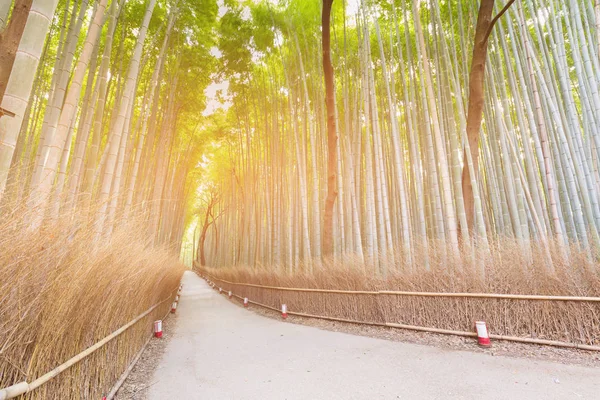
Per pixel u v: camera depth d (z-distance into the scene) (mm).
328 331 4613
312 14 8250
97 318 2100
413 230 7844
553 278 3125
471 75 4656
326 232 6469
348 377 2498
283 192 9734
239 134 13500
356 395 2135
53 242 1584
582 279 3025
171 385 2604
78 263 1805
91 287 1939
